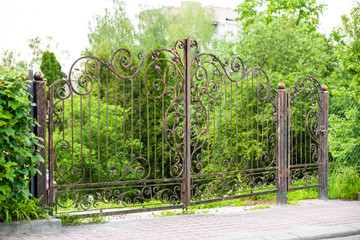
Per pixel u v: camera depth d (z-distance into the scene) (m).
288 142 8.50
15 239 5.18
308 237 5.55
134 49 32.06
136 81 18.45
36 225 5.56
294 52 19.00
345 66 10.86
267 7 20.53
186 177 7.20
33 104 5.64
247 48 19.22
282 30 19.66
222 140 15.55
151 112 17.25
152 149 17.11
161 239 5.33
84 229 5.92
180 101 7.24
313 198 9.23
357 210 7.51
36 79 5.98
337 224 6.29
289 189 8.41
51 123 6.07
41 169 5.94
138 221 6.53
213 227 6.07
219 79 18.05
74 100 17.62
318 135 9.11
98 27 32.44
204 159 16.09
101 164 17.05
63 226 6.09
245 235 5.54
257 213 7.23
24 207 5.56
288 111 8.48
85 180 17.20
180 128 7.21
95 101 17.86
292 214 7.11
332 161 10.52
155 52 6.91
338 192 9.13
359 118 10.05
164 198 7.02
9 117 5.40
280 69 19.12
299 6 20.55
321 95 9.02
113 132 17.38
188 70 7.21
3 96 5.44
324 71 19.25
